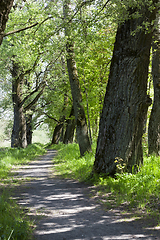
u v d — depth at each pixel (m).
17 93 22.91
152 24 7.52
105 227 4.21
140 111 7.95
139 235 3.80
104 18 8.78
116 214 4.90
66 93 24.67
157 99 11.44
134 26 7.75
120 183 6.87
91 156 13.03
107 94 8.32
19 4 14.41
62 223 4.45
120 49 8.05
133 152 7.88
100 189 7.07
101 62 17.12
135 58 7.80
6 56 18.33
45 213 5.09
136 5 7.18
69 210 5.31
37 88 23.48
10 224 3.94
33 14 13.38
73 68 15.08
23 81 23.72
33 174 10.88
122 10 7.18
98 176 8.04
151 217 4.54
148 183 6.32
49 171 11.80
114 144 7.96
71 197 6.53
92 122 25.02
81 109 14.85
